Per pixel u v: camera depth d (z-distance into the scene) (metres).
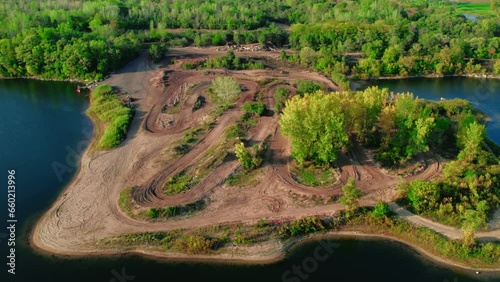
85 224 85.19
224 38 178.62
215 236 82.12
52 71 153.25
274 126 115.12
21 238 82.69
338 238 83.25
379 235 83.62
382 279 74.88
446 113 123.81
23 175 100.19
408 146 98.38
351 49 169.75
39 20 185.12
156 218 85.75
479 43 165.12
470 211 81.12
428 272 76.19
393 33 171.62
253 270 76.50
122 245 80.56
